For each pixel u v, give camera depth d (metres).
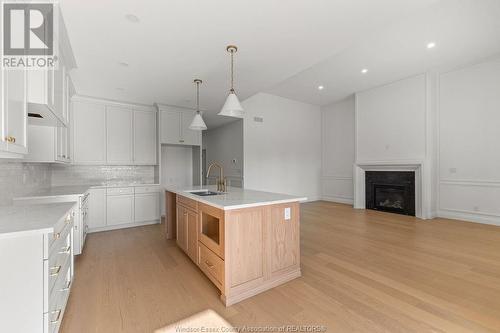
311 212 5.80
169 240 3.80
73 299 2.09
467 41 3.60
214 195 2.71
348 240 3.67
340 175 7.23
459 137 4.84
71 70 3.23
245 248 2.14
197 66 3.19
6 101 1.35
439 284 2.32
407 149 5.32
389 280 2.41
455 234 3.92
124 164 4.75
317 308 1.96
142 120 4.97
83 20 2.15
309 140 7.53
